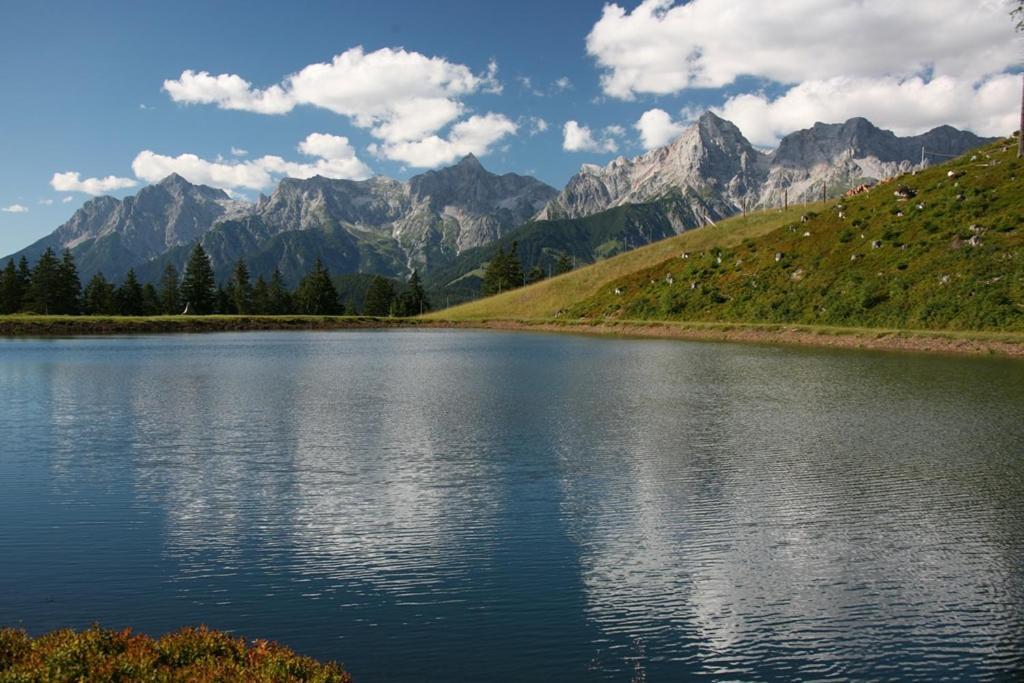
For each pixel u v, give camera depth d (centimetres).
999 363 6244
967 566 1795
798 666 1348
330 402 4372
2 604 1572
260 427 3541
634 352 8169
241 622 1496
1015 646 1419
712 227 17938
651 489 2439
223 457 2905
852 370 5850
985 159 12662
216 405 4247
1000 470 2644
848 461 2794
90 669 1071
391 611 1545
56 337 12006
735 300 11575
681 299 12562
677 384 5147
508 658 1361
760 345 8794
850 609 1573
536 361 7175
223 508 2241
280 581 1700
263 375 5909
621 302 13950
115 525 2092
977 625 1501
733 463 2781
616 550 1898
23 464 2788
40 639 1188
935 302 8550
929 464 2738
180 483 2522
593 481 2541
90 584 1680
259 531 2039
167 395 4669
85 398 4528
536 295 17212
